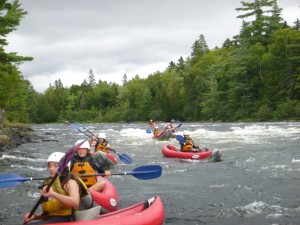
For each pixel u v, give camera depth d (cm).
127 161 1112
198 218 613
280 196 736
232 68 5206
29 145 1961
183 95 6494
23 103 5197
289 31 4909
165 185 873
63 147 1845
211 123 4903
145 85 8625
